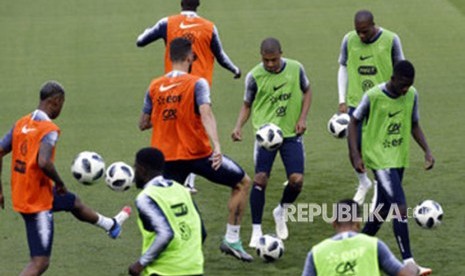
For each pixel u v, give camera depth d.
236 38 54.06
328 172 34.78
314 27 55.69
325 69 48.78
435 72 48.09
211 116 26.19
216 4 60.81
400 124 26.69
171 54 26.91
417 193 32.56
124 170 26.52
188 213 21.78
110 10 59.81
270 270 26.78
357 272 19.27
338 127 31.64
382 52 32.06
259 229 28.70
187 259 21.52
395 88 26.41
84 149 38.03
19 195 24.31
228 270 26.81
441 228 29.61
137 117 42.28
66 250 28.47
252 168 35.62
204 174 27.09
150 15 58.53
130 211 29.09
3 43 54.16
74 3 61.50
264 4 60.53
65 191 24.39
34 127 24.05
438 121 40.81
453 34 54.09
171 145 26.84
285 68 29.14
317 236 29.31
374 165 26.81
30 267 24.31
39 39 54.72
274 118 29.20
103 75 48.75
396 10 58.75
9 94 45.91
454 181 33.69
